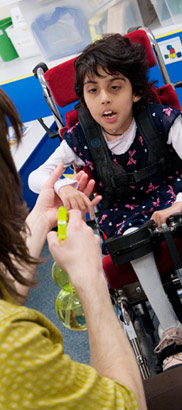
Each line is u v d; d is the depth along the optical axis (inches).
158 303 69.7
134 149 75.6
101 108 70.7
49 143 117.5
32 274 40.2
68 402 29.2
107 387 31.5
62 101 82.2
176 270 68.6
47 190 45.4
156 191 77.0
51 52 111.7
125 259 65.2
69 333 92.0
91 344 35.6
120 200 78.0
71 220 38.4
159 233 65.0
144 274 67.9
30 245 42.4
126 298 70.5
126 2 104.6
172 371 48.4
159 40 107.1
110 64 67.9
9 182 31.2
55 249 37.0
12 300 33.3
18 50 118.9
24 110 119.0
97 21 106.5
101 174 76.6
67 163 79.1
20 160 89.4
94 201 56.1
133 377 34.2
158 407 45.6
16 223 32.6
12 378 27.8
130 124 75.1
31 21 106.2
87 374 31.4
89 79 69.9
